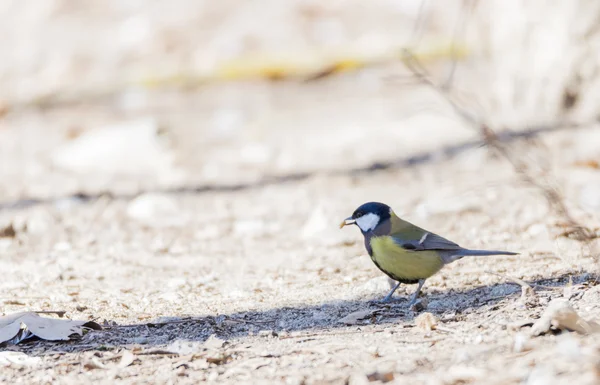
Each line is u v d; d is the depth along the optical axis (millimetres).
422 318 6383
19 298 7918
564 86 13766
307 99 21016
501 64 14398
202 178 15094
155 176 15508
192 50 24656
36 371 5793
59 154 17516
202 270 9195
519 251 8773
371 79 21641
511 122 13578
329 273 8750
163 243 10703
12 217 12438
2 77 24391
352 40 23828
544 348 5348
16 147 18500
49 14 27859
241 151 17094
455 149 14992
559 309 5754
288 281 8477
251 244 10516
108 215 12570
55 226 11898
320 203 12570
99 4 28391
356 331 6480
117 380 5578
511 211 10648
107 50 25344
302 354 5895
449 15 22109
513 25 14195
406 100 19609
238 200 13273
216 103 21344
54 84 23484
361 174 14344
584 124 13188
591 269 7633
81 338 6547
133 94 22578
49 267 9414
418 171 14109
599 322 5887
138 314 7285
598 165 11422
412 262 7223
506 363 5137
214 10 26641
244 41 24625
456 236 9820
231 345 6254
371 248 7438
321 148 16734
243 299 7766
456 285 7727
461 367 5164
